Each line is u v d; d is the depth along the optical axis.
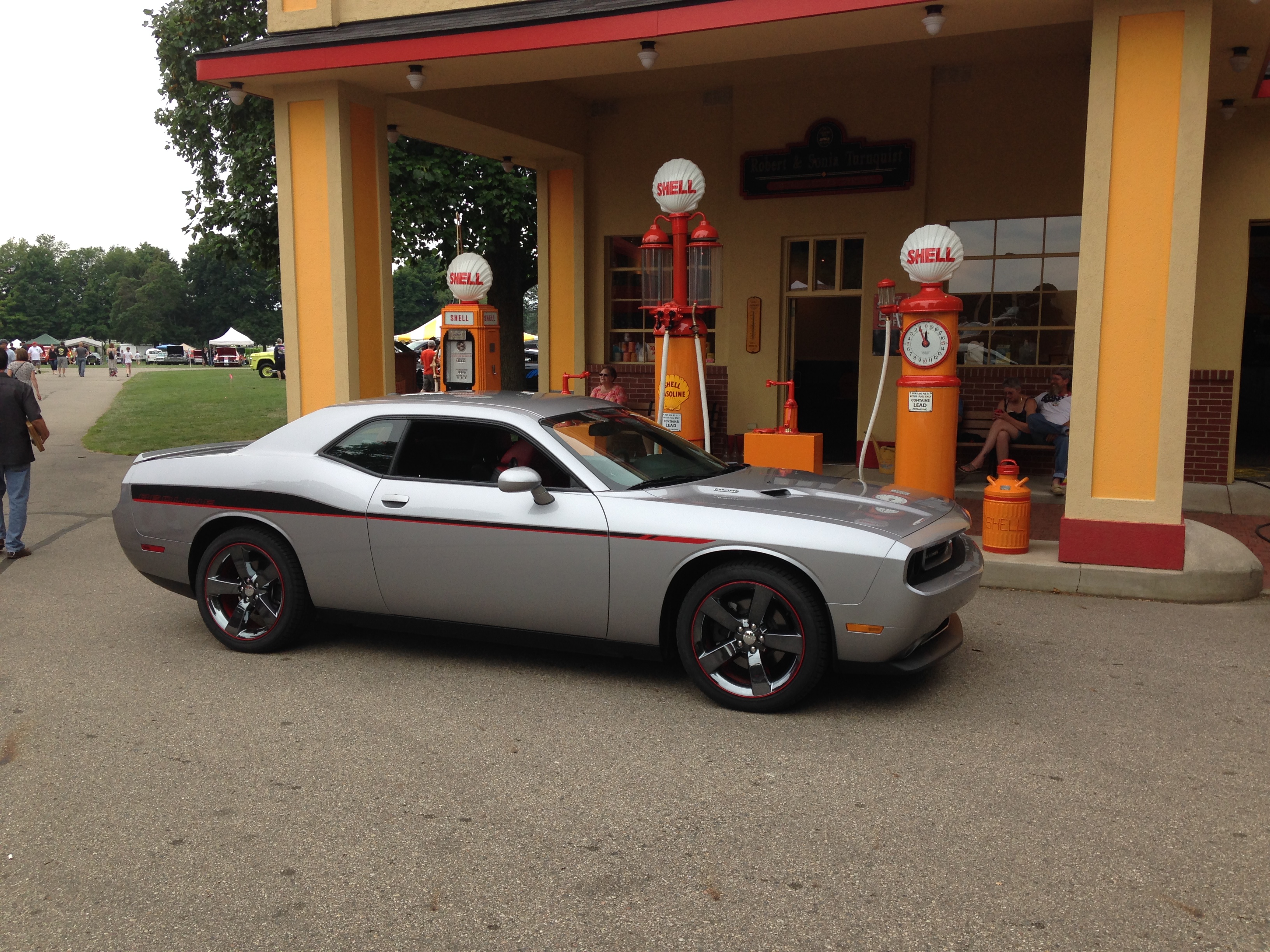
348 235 9.20
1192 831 3.42
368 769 4.01
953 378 7.46
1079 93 10.79
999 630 5.86
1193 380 10.60
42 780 3.94
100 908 3.03
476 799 3.73
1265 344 15.53
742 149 12.25
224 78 8.96
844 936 2.82
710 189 12.73
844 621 4.32
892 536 4.33
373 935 2.87
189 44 17.20
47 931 2.92
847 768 3.96
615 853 3.32
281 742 4.30
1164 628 5.88
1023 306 11.35
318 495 5.25
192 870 3.25
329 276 9.24
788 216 12.12
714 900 3.02
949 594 4.44
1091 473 6.73
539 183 13.51
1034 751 4.11
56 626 6.15
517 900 3.04
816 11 7.12
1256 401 15.70
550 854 3.31
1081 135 10.83
